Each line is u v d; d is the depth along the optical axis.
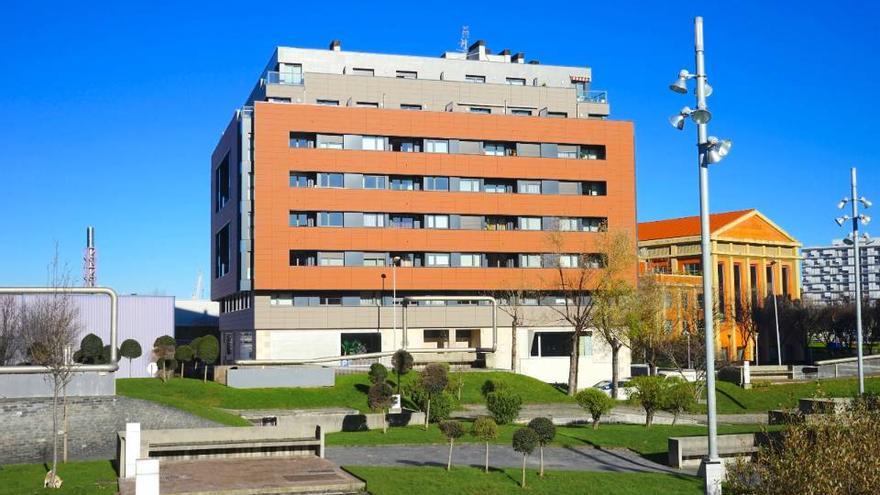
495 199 76.69
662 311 74.69
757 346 100.38
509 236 76.88
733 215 109.25
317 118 72.75
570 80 90.62
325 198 72.25
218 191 89.38
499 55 93.00
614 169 79.81
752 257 107.44
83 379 33.41
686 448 27.92
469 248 75.62
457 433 25.75
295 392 50.88
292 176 72.56
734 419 49.47
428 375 38.84
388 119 74.75
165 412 34.84
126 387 49.66
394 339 73.81
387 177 74.50
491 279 75.88
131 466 24.28
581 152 80.62
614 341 62.25
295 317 71.75
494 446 31.66
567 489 23.19
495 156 77.19
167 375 54.88
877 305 99.31
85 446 32.91
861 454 15.86
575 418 46.53
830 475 15.49
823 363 68.31
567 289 75.75
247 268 72.31
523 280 76.31
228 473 24.28
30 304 50.72
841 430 16.73
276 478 23.55
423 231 74.56
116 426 33.69
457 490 22.56
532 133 78.44
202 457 26.61
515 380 60.03
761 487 17.11
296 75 79.00
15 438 31.52
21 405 31.80
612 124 80.25
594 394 38.09
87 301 61.53
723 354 95.44
